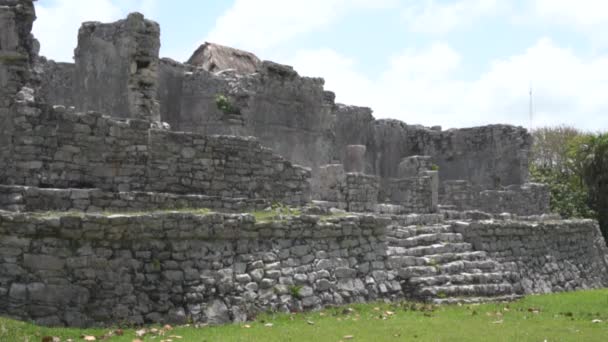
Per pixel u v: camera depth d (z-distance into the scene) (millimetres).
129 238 11656
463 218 22234
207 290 12195
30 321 10797
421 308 14227
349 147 25422
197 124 22125
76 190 13023
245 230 13031
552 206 34062
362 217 15305
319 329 11453
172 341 10172
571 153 39875
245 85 22125
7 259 10961
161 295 11734
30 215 11117
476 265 17516
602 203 33500
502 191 27422
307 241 14172
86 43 18484
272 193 16688
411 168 24297
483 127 30938
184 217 12141
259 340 10352
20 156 13438
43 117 13664
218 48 28984
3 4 15180
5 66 14875
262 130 22984
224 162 15852
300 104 24250
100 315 11211
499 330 11938
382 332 11352
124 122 14594
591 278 23266
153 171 14844
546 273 20766
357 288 14742
